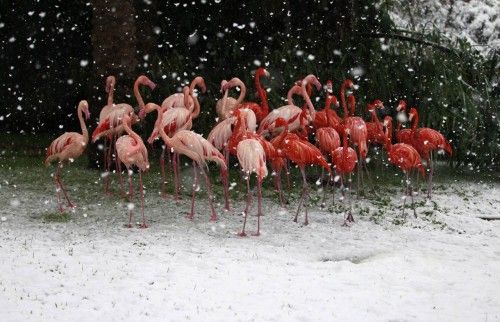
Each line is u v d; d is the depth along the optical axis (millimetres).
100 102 12828
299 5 14234
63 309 5668
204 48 15078
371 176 13539
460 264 7547
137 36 13117
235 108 10820
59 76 17938
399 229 9250
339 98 13594
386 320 5621
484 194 12312
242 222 9266
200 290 6250
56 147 9625
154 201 10344
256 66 14141
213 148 9180
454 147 14398
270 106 13266
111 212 9570
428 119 13773
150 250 7586
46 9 17656
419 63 14266
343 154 9391
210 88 13969
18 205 9789
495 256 8000
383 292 6367
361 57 14023
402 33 14938
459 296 6297
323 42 13992
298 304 5941
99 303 5832
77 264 6930
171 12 15156
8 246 7512
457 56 14289
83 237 8141
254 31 14742
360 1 14422
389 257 7637
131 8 12773
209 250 7711
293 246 8148
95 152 12836
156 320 5469
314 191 11688
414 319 5656
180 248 7777
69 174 12289
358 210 10352
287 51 13727
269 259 7441
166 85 13445
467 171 15000
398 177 13562
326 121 11414
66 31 17797
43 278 6445
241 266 7105
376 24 14773
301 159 9172
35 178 11820
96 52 12836
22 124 18375
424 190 12219
